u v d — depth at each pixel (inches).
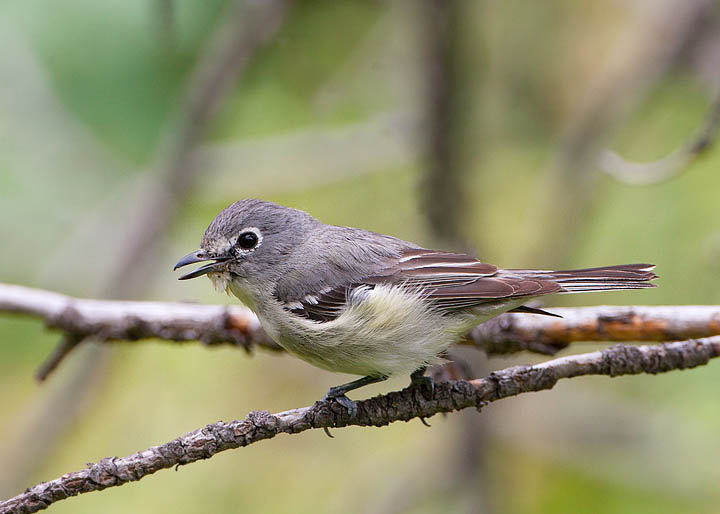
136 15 497.7
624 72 533.6
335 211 591.8
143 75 508.1
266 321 355.9
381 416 306.8
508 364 530.6
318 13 549.3
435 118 471.5
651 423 497.0
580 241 533.3
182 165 512.4
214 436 281.1
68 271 554.3
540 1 576.1
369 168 572.1
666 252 524.1
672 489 475.2
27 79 511.8
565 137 535.8
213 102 503.5
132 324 385.7
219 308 386.6
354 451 530.9
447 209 488.1
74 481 269.0
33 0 503.5
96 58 504.7
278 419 293.3
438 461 490.0
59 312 386.0
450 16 454.6
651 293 525.3
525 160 598.2
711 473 469.4
